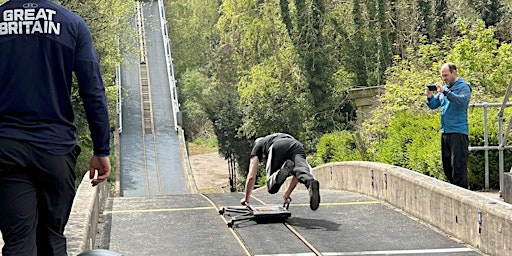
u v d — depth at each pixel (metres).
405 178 10.98
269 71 42.19
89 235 7.55
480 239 8.30
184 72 80.12
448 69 10.32
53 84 4.05
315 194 10.16
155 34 74.00
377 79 37.78
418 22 35.53
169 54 68.00
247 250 8.59
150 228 10.26
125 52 39.91
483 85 19.94
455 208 9.04
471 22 32.62
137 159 50.28
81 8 28.28
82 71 4.09
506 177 10.38
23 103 3.98
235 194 14.66
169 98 62.34
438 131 14.74
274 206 10.78
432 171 13.49
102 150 4.14
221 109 48.59
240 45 46.75
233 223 10.16
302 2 40.78
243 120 43.03
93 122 4.11
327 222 10.26
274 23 43.91
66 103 4.11
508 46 20.52
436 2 34.72
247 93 41.81
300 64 40.62
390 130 17.39
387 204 11.86
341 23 41.53
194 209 11.87
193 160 60.75
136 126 56.88
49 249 4.21
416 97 19.45
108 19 32.34
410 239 9.01
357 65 41.19
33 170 3.99
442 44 28.75
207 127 70.19
